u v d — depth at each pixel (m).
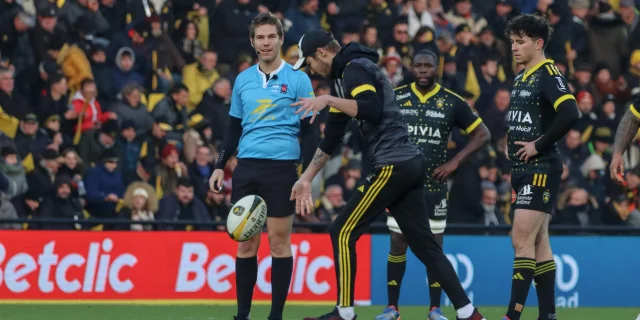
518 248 24.38
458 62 43.38
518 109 24.59
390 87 22.88
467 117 28.44
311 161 23.20
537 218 24.20
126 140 38.47
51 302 33.75
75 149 38.44
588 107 43.78
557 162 24.22
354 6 44.88
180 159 38.53
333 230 22.89
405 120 28.23
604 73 45.66
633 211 40.81
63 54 40.06
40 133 37.84
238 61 42.09
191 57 42.53
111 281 34.22
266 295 34.72
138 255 34.47
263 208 23.45
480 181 39.12
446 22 46.12
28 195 36.47
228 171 38.66
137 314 31.27
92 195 37.31
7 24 40.34
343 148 39.25
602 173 41.88
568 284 36.44
